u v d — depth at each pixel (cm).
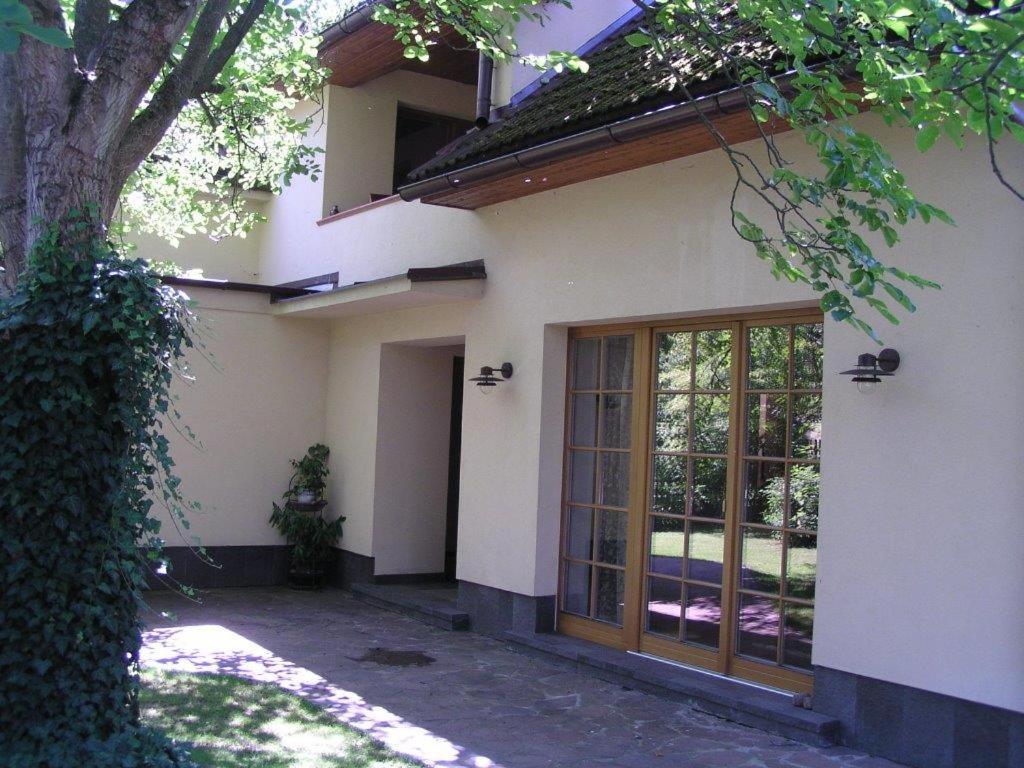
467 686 729
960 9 436
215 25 619
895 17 457
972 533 545
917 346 579
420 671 770
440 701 686
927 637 562
